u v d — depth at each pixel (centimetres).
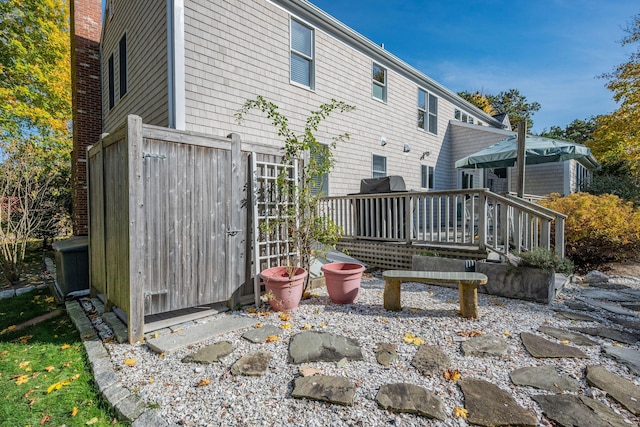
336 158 827
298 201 462
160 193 333
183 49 532
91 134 895
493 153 761
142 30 619
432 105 1217
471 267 469
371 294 458
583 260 640
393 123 1012
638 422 188
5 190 629
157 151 330
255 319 362
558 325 337
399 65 1012
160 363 271
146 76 606
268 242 424
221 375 249
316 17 761
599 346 287
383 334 314
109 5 816
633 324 342
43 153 795
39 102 1195
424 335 311
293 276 389
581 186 1284
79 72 881
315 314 374
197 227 363
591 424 186
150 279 326
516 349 280
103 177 386
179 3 529
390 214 595
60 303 462
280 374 247
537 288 414
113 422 207
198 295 364
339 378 237
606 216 617
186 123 537
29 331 367
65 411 220
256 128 646
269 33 670
